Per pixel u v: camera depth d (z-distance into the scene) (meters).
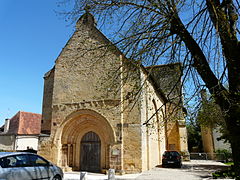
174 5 6.51
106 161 14.18
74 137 15.70
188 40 6.47
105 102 14.77
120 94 14.50
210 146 31.16
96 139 15.36
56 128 15.66
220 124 13.82
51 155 15.16
